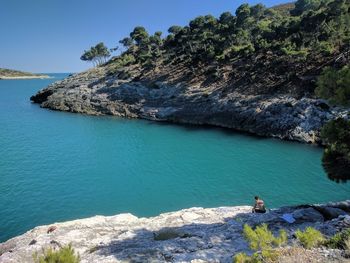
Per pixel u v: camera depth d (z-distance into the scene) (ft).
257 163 173.58
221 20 454.40
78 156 195.93
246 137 232.12
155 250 61.62
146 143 225.35
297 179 148.77
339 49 258.57
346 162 64.80
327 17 306.35
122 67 441.68
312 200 126.62
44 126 293.84
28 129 280.10
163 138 238.68
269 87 265.75
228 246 60.08
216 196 133.18
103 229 82.48
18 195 135.33
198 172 162.81
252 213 88.43
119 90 375.66
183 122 295.28
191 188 142.20
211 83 316.60
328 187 138.41
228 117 266.16
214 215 90.74
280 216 77.41
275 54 297.94
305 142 209.05
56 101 405.39
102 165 177.37
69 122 313.12
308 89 238.27
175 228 78.48
